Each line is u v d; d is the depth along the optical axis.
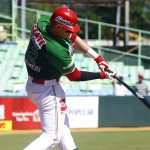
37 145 13.70
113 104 35.16
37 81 13.79
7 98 32.97
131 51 52.59
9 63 44.72
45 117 13.84
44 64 13.49
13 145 24.95
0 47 45.62
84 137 28.94
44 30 13.45
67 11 13.28
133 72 48.50
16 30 47.50
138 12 90.00
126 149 23.77
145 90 39.78
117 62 48.97
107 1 58.41
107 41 67.31
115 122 35.19
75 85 44.69
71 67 13.37
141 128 34.75
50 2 58.56
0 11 47.00
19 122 33.09
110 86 45.09
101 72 13.98
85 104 34.62
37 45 13.39
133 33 72.69
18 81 43.56
